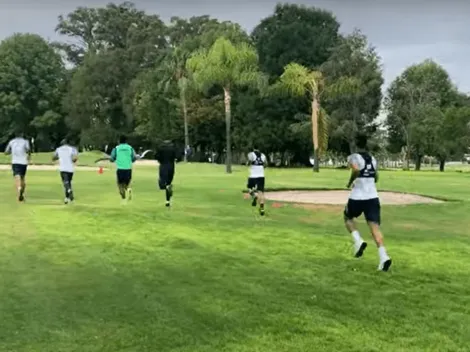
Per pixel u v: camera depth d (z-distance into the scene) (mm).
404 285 7648
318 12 74500
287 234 11469
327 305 6660
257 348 5316
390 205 18641
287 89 47094
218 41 42750
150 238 10664
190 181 28094
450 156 63688
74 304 6590
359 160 8836
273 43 70625
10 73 82125
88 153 58531
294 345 5402
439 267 8750
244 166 52906
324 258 9242
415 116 65812
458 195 22578
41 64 83688
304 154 73188
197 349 5285
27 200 17125
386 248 10273
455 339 5637
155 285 7438
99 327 5855
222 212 15500
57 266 8391
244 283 7586
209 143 74562
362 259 9211
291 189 23984
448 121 59688
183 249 9742
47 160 53719
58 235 10773
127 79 79125
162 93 67875
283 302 6758
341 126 63812
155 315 6238
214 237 10922
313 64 69562
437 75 70562
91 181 26750
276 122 67062
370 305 6691
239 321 6062
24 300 6707
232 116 67875
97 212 13734
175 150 16062
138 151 80812
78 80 78438
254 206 17359
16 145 16562
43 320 6039
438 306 6711
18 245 9812
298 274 8125
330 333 5742
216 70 41969
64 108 81062
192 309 6449
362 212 9094
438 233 12844
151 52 81312
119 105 78562
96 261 8742
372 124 69125
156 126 69812
